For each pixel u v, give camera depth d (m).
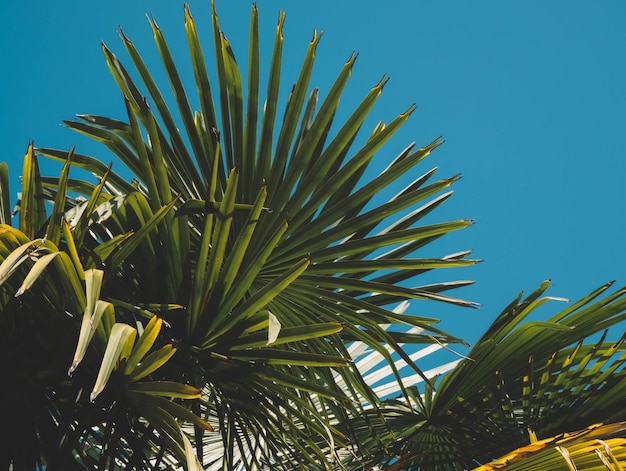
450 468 3.24
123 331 2.04
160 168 2.61
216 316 2.54
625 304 3.05
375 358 4.35
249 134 2.85
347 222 2.82
